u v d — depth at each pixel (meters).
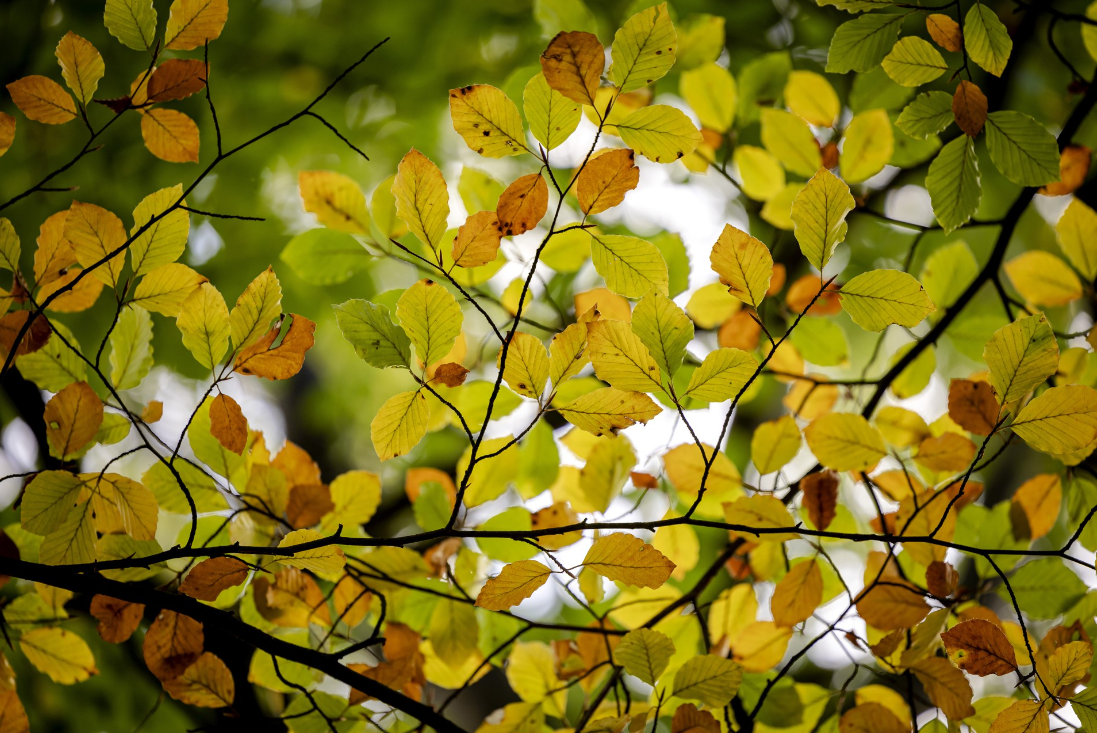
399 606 2.17
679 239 2.15
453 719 2.92
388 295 2.13
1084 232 2.18
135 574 2.01
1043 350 1.87
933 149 2.25
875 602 2.06
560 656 2.22
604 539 1.87
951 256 2.26
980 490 2.12
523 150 1.88
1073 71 2.21
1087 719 1.89
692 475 2.21
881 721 2.06
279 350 1.91
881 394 2.27
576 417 1.89
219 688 2.02
